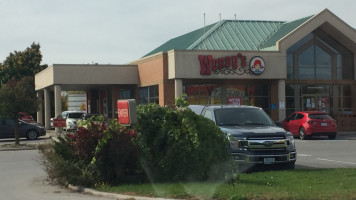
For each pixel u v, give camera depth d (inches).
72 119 1499.8
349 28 1376.7
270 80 1355.8
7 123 1195.9
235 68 1254.3
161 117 455.5
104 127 455.8
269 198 343.9
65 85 1578.5
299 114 1087.6
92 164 449.4
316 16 1338.6
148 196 377.1
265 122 548.1
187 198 362.9
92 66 1441.9
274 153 497.4
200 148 429.4
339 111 1434.5
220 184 415.5
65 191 441.7
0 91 982.4
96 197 399.9
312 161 631.2
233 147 492.7
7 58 2185.0
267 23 1633.9
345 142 971.9
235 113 550.0
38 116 1798.7
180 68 1218.0
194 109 587.5
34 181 510.3
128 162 454.0
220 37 1524.4
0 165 669.9
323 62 1421.0
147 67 1386.6
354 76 1438.2
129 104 448.1
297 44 1391.5
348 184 404.2
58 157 471.2
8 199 404.8
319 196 345.4
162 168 444.1
